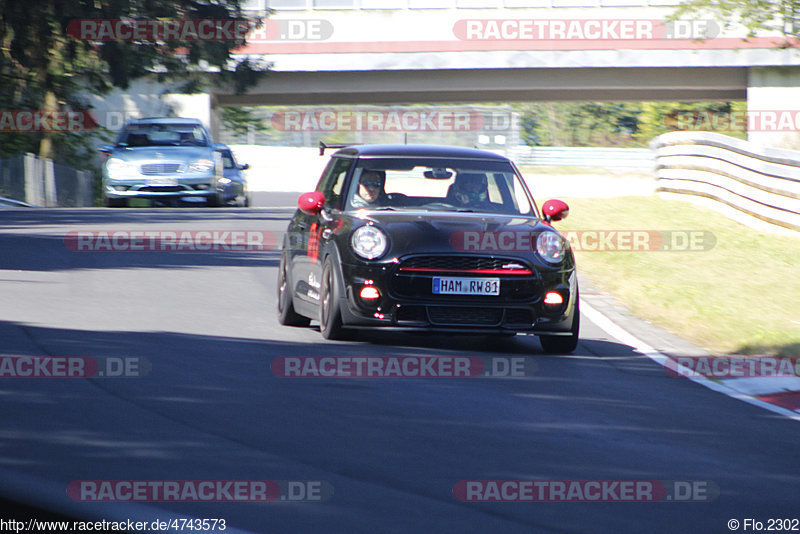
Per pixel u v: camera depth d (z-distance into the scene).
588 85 151.50
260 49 149.38
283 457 18.48
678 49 144.25
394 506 16.17
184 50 133.12
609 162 195.38
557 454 19.70
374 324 29.39
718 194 76.94
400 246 29.44
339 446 19.36
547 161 196.75
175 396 22.66
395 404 23.03
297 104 173.75
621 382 27.28
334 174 34.69
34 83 127.56
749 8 100.94
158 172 75.75
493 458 19.16
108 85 136.62
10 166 96.31
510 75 151.38
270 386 24.16
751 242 60.03
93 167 143.50
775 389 27.75
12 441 18.66
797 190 63.09
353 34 148.88
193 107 151.75
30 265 44.34
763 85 148.25
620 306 41.28
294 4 148.88
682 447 20.89
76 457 17.91
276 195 141.12
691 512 16.77
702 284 45.88
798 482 18.88
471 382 25.89
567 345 31.00
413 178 33.03
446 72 151.75
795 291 45.41
